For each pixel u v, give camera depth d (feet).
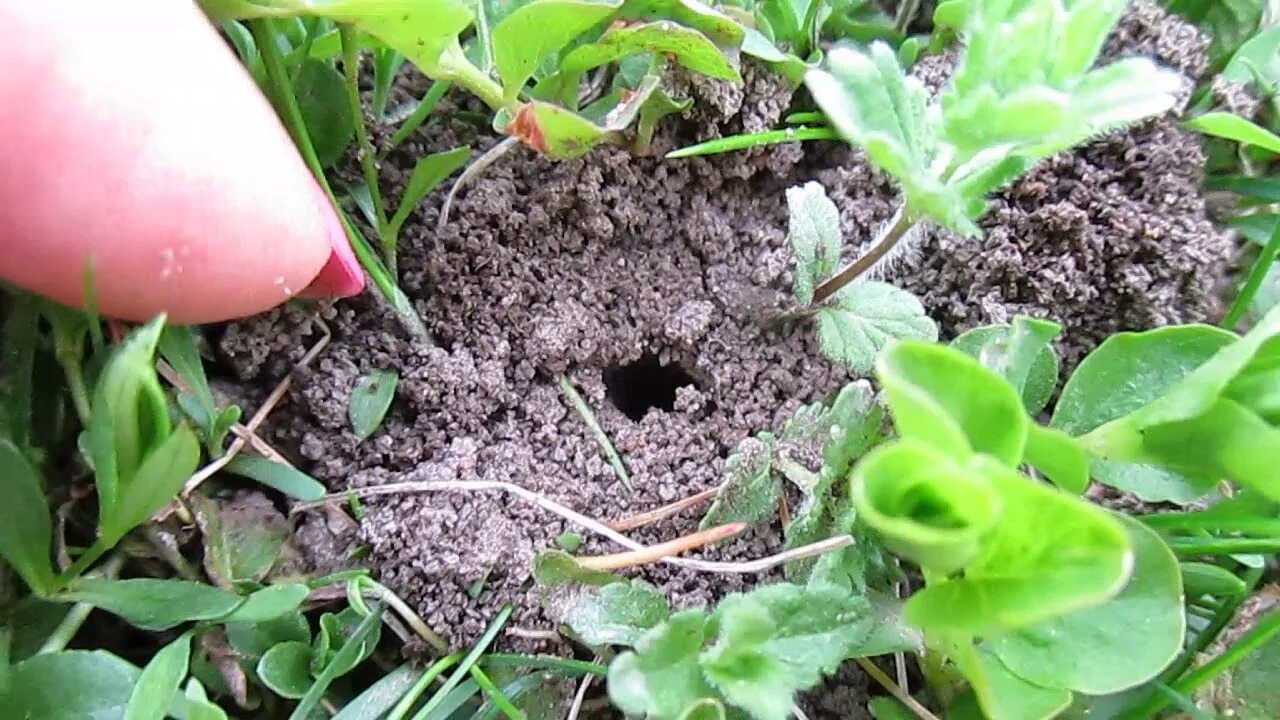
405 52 0.18
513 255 0.20
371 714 0.17
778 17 0.21
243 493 0.18
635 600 0.16
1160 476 0.15
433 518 0.18
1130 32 0.20
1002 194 0.20
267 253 0.16
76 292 0.15
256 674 0.17
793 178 0.22
